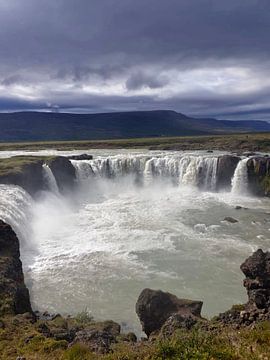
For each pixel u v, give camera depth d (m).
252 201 57.25
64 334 16.28
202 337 11.87
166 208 51.38
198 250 34.00
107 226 42.16
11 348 14.05
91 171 68.69
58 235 38.72
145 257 32.31
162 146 110.88
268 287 20.47
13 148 111.56
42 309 23.50
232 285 26.83
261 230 40.22
